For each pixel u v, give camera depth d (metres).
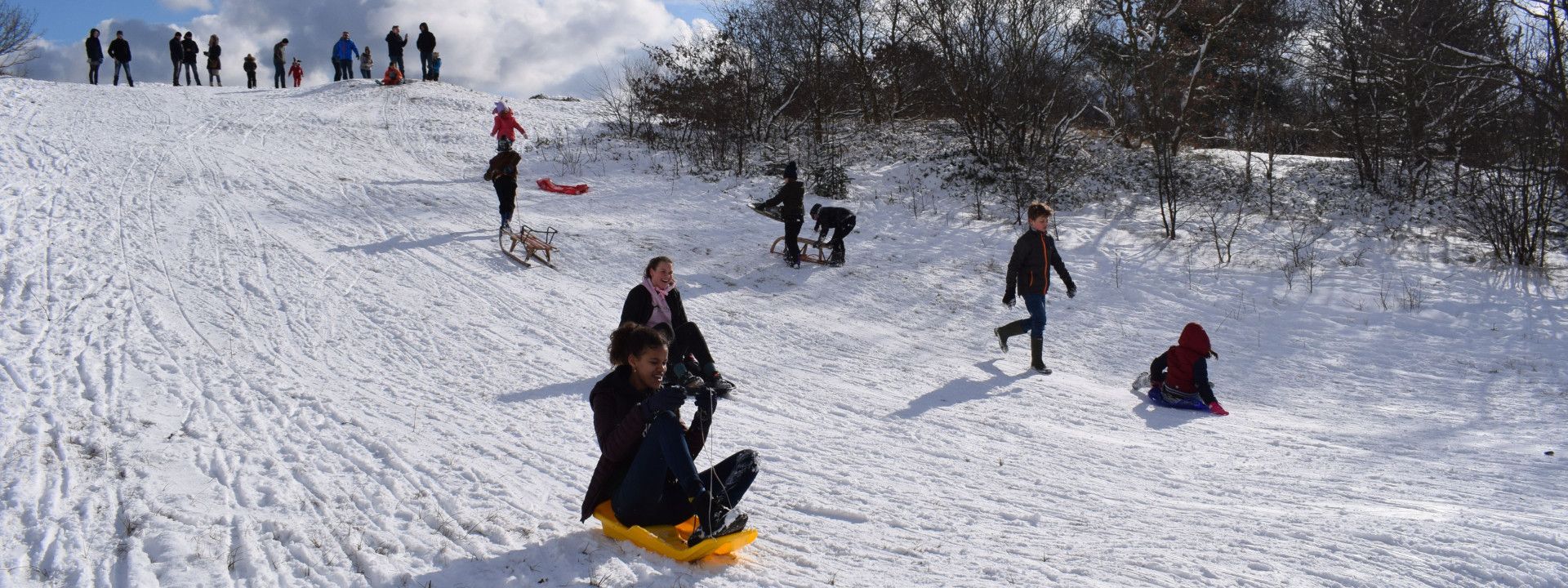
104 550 3.99
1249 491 5.89
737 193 17.45
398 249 12.20
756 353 9.58
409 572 3.93
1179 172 19.92
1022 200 17.59
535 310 10.33
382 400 6.91
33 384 6.39
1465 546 4.45
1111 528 4.98
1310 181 19.38
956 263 13.95
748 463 4.41
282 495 4.79
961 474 6.06
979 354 10.16
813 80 22.98
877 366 9.40
